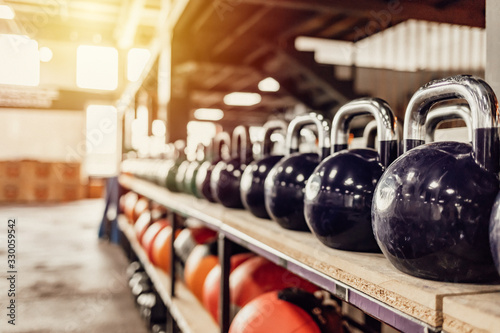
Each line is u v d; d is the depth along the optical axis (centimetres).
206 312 211
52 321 321
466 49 351
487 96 64
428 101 75
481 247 61
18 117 1188
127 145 749
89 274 452
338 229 88
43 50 992
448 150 67
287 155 135
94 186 1268
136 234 393
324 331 117
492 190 62
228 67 470
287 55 465
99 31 779
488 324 51
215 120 918
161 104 443
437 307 59
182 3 314
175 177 273
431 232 63
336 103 552
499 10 98
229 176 171
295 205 112
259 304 125
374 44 477
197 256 214
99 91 1084
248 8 362
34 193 1152
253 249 130
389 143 87
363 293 75
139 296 343
